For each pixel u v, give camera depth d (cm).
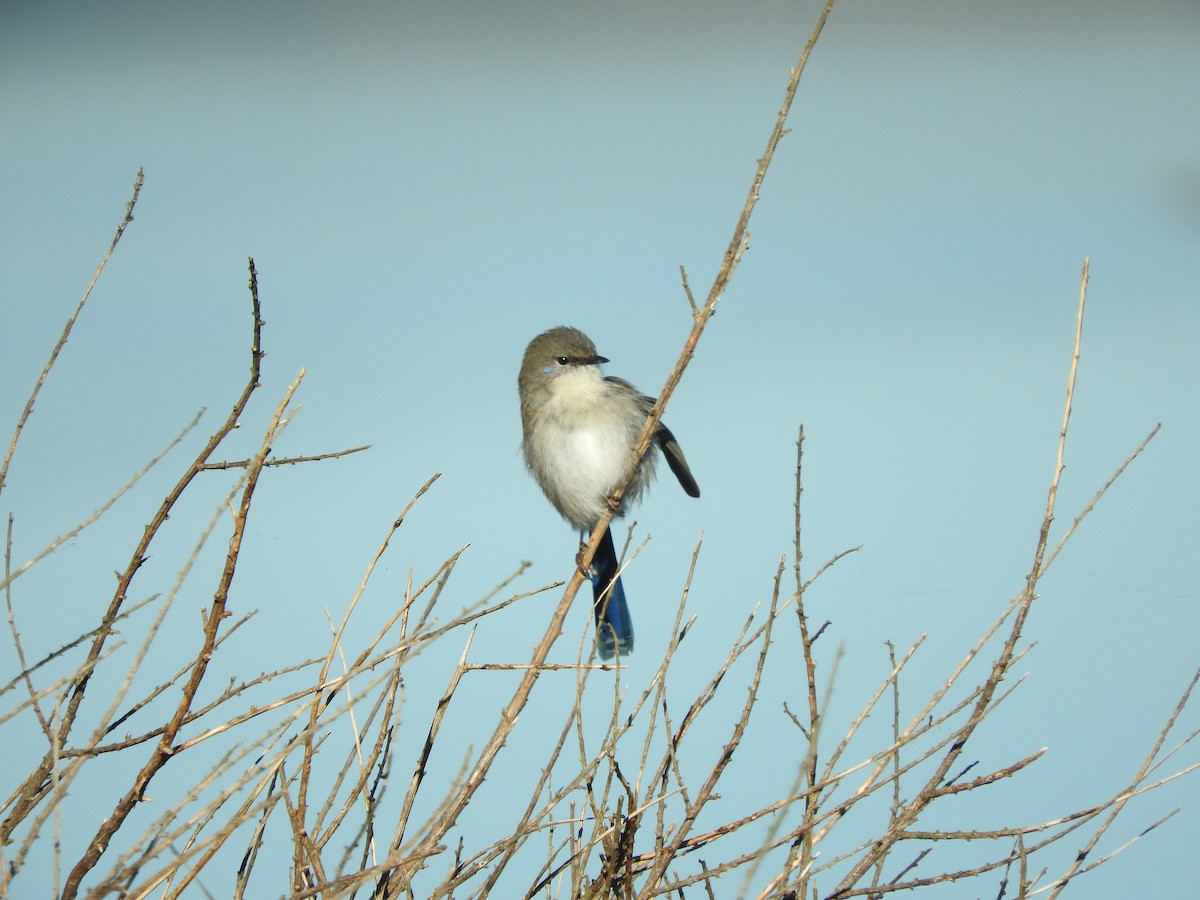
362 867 725
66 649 639
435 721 771
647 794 758
